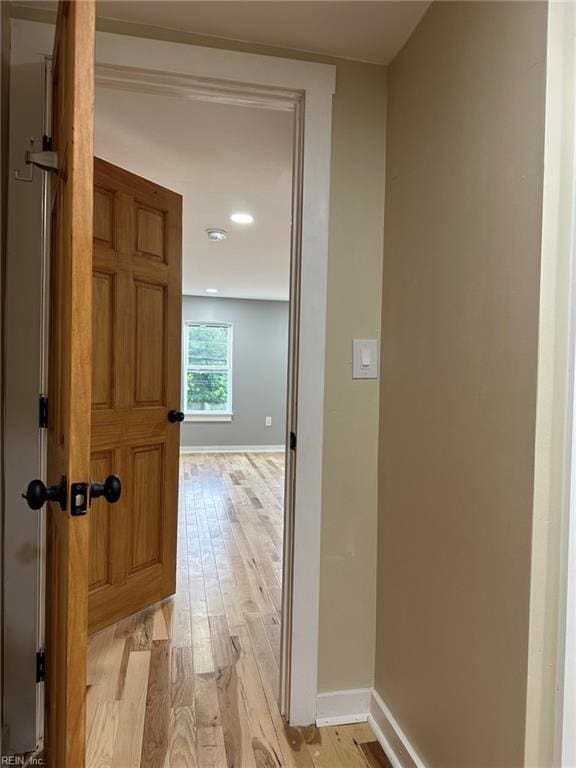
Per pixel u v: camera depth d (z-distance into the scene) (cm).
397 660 143
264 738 148
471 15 109
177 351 246
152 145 209
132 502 223
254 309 728
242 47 144
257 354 732
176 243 241
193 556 300
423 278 131
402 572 141
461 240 113
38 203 138
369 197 156
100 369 205
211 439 721
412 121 138
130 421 220
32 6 136
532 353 88
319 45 145
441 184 122
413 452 136
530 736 89
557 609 88
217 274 518
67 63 87
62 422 93
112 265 207
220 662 188
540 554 88
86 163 77
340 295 154
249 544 323
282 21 135
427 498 127
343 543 158
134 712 158
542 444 87
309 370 151
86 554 80
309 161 149
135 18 135
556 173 86
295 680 154
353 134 153
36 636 141
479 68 106
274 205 289
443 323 120
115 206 207
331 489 156
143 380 227
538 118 88
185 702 163
